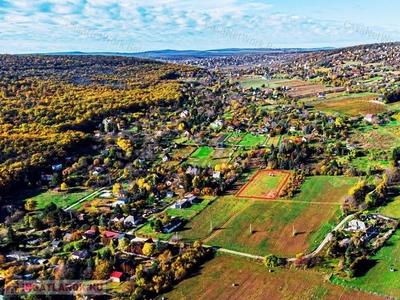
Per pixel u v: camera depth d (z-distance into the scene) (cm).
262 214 12625
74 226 12325
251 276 9356
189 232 11731
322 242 10650
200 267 9862
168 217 12362
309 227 11550
